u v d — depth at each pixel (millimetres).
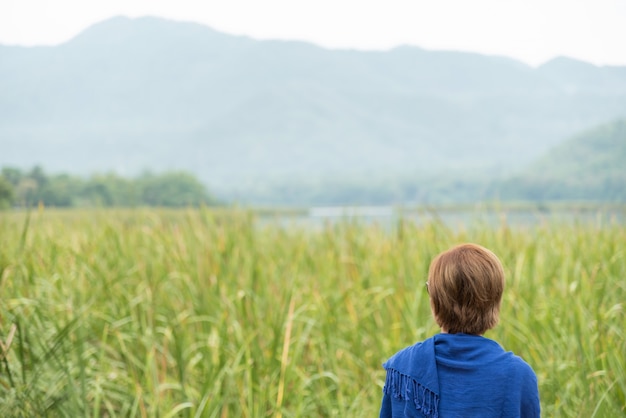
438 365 2123
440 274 2225
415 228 7316
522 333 4703
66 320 4570
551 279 5645
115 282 5598
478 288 2146
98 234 7156
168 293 5773
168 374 4680
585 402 3621
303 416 4270
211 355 4410
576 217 7496
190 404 3650
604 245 6625
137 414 4141
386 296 5578
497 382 2023
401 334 5109
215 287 5543
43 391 3727
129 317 5129
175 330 4781
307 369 4824
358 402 4426
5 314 4152
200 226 7125
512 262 5754
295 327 5055
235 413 4109
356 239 7434
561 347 4418
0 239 6168
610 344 3898
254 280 5816
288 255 7020
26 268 5164
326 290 6000
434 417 2047
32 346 3918
